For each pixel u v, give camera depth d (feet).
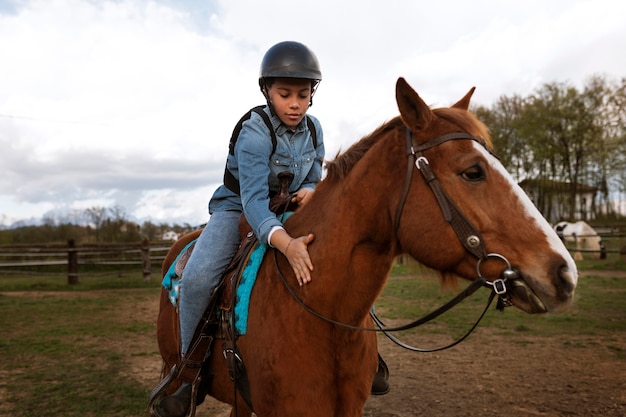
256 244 7.06
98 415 12.91
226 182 7.92
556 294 5.08
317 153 8.06
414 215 5.52
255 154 6.93
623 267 44.16
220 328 7.23
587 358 16.80
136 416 12.84
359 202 6.00
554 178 134.92
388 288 33.94
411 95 5.62
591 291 30.89
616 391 13.52
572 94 128.77
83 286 43.16
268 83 7.14
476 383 14.64
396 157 5.84
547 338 19.90
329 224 6.19
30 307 31.14
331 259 6.07
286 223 6.95
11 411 13.20
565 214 134.92
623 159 118.42
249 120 7.23
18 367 17.43
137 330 23.91
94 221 77.10
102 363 17.97
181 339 7.82
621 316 23.73
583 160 130.00
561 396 13.32
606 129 124.36
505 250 5.24
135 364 17.83
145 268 47.06
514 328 21.93
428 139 5.65
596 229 86.07
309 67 6.96
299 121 7.30
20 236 76.54
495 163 5.45
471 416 12.19
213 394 8.12
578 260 52.21
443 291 5.87
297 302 6.18
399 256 6.33
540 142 131.54
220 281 7.30
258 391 6.24
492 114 144.66
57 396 14.32
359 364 6.30
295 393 5.91
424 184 5.52
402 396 13.73
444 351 18.49
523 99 141.18
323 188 6.67
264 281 6.62
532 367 15.99
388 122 6.31
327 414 6.01
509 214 5.28
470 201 5.35
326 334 6.07
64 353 19.42
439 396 13.65
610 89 124.67
